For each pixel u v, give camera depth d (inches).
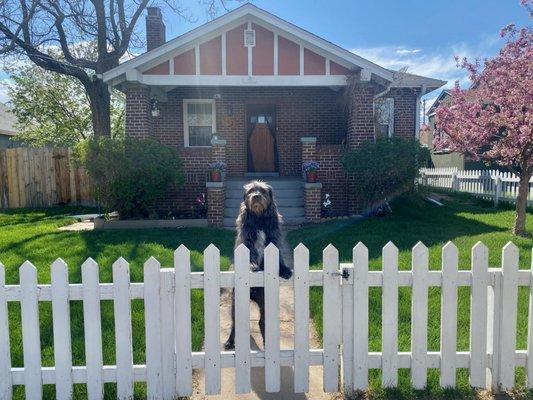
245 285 122.9
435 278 123.3
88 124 981.2
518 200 332.5
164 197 487.8
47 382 120.0
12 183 608.4
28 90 933.8
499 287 124.5
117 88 491.2
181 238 349.1
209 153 487.8
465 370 136.0
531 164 322.0
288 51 458.3
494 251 275.1
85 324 118.8
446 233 346.0
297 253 122.6
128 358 121.0
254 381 136.6
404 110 594.6
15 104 945.5
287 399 126.4
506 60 306.2
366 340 124.4
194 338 159.3
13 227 421.7
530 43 307.4
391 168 427.5
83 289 118.0
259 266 144.9
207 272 121.4
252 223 151.8
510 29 309.3
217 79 457.7
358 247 122.3
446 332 124.3
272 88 580.4
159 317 120.9
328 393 128.7
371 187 440.5
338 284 123.2
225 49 456.1
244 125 586.6
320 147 476.7
